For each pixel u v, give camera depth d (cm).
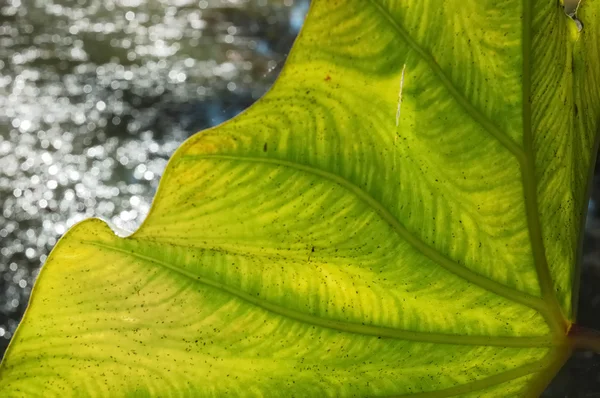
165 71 352
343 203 65
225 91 314
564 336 65
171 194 64
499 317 66
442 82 63
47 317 65
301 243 65
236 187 65
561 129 64
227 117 288
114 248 65
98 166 269
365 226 65
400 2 62
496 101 64
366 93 63
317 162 64
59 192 255
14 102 330
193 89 323
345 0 62
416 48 63
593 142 67
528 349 66
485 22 63
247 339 66
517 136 64
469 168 64
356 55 63
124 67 362
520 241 65
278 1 441
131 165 267
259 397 66
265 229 65
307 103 64
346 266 65
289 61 63
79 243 65
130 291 66
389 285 66
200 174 64
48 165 273
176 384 66
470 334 66
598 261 129
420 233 65
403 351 66
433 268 65
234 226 65
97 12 492
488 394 66
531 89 64
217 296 66
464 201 65
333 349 66
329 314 66
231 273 66
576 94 65
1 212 242
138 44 405
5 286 199
